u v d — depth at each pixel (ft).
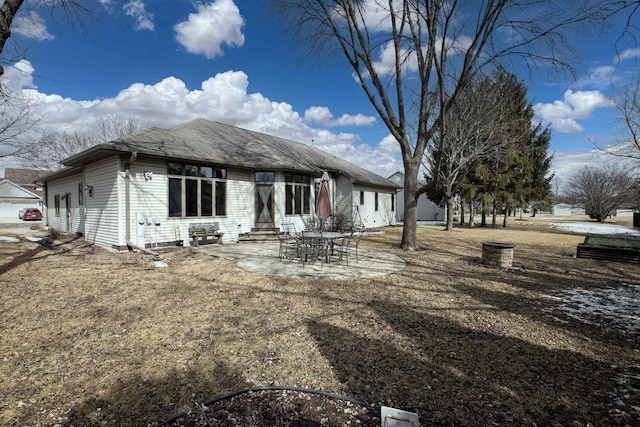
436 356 10.75
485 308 15.81
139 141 32.14
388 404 8.11
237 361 10.31
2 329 12.69
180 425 7.26
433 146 66.39
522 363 10.30
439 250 34.96
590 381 9.27
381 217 72.90
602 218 102.32
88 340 11.79
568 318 14.56
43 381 9.08
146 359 10.40
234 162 37.42
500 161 60.39
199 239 35.65
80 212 44.96
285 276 21.76
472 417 7.63
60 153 92.99
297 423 7.37
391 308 15.64
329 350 11.14
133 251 30.68
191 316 14.32
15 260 26.96
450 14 27.81
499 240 45.57
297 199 45.27
